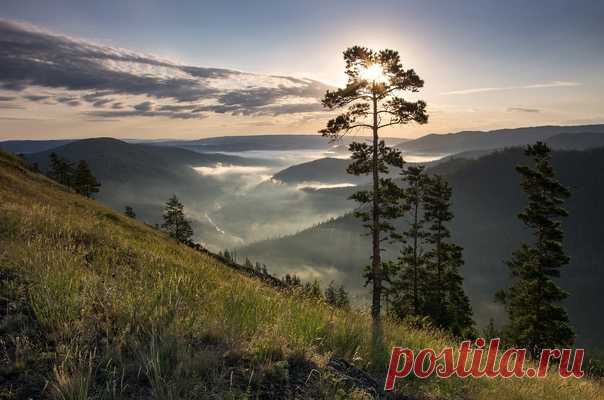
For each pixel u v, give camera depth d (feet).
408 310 119.96
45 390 9.40
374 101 74.74
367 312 29.04
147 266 24.94
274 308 19.15
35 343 11.39
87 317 13.03
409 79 71.67
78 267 18.38
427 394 15.80
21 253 18.28
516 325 100.37
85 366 10.37
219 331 13.80
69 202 117.39
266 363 12.76
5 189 87.35
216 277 27.37
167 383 10.12
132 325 13.19
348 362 15.90
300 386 12.14
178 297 16.25
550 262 98.32
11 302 13.42
